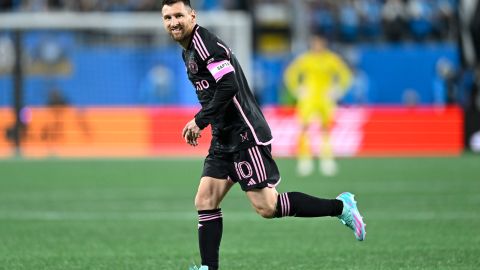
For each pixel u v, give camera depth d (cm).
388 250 2702
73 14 8188
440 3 9088
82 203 4234
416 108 7488
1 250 2772
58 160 7006
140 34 8256
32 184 5209
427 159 6894
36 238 3064
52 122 7450
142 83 8181
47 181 5384
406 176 5538
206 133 7488
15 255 2664
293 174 5816
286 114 7400
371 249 2731
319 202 2147
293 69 6000
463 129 7450
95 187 5025
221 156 2084
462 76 8275
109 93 8125
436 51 8362
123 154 7419
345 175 5675
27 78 7875
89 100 8081
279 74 8262
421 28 8944
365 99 8362
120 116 7438
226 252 2700
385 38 8931
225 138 2058
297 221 3528
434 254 2602
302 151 6003
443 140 7444
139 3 8962
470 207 3919
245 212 3844
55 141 7444
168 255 2661
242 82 2069
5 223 3500
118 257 2622
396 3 9050
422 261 2475
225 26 7900
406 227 3259
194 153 7450
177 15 1997
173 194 4631
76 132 7450
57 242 2961
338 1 9169
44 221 3562
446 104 8288
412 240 2914
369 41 8938
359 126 7438
